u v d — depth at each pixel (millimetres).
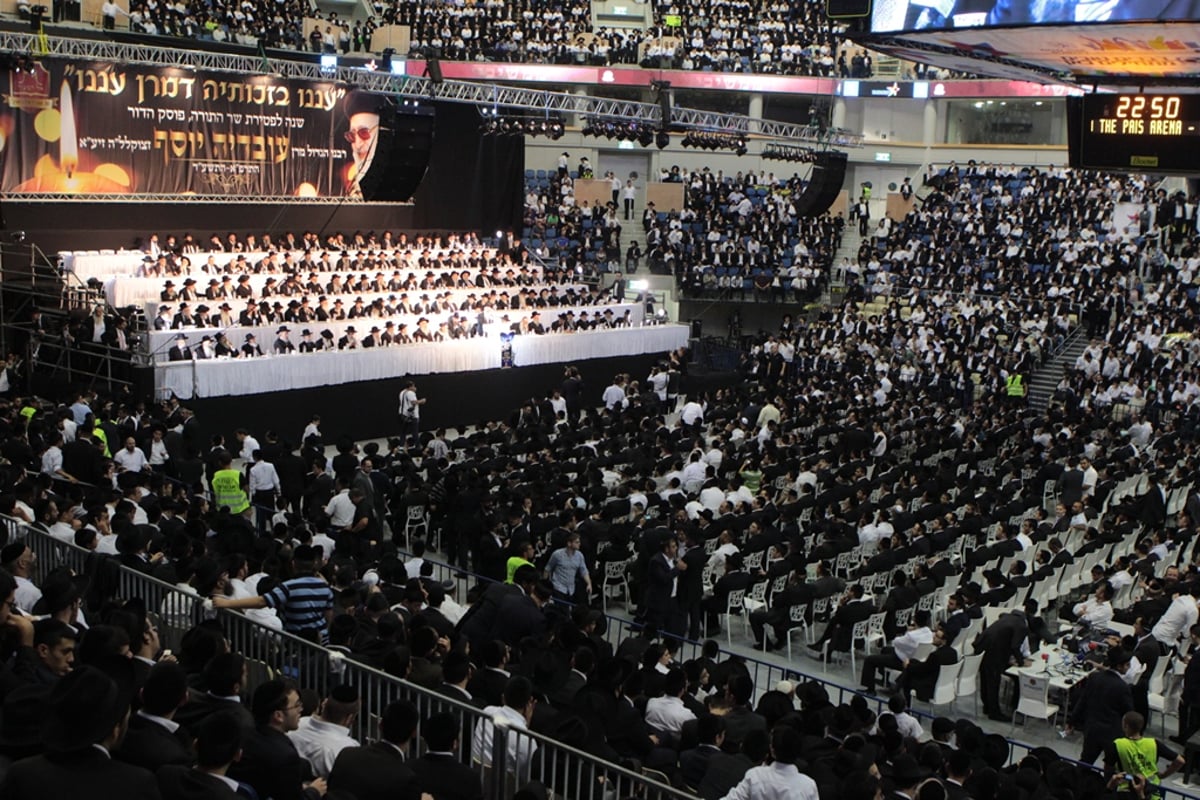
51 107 32906
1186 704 15984
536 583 14617
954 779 10680
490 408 35531
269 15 44875
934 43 18391
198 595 11242
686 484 24672
